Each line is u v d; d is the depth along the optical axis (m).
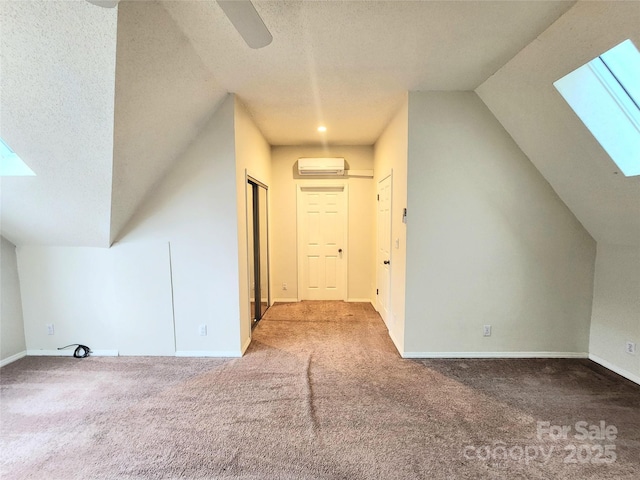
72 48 1.50
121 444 1.76
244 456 1.67
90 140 1.94
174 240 2.84
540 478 1.53
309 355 2.93
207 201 2.80
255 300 3.93
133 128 2.02
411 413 2.03
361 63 2.19
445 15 1.67
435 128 2.69
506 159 2.72
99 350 2.96
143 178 2.53
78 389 2.34
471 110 2.68
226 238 2.82
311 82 2.49
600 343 2.74
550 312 2.85
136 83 1.77
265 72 2.31
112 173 2.15
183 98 2.25
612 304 2.62
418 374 2.55
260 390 2.32
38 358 2.90
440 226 2.77
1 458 1.66
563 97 2.03
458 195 2.75
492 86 2.46
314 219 4.85
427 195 2.75
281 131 3.86
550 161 2.53
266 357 2.89
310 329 3.63
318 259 4.90
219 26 1.75
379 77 2.41
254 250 3.84
